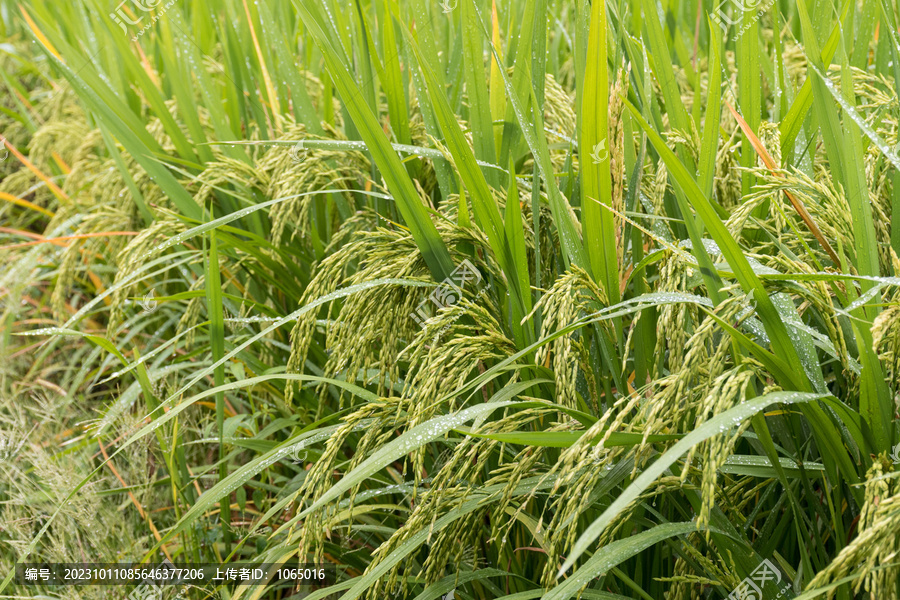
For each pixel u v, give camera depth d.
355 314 1.64
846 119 1.24
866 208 1.22
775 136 1.62
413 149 1.89
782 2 2.92
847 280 1.28
